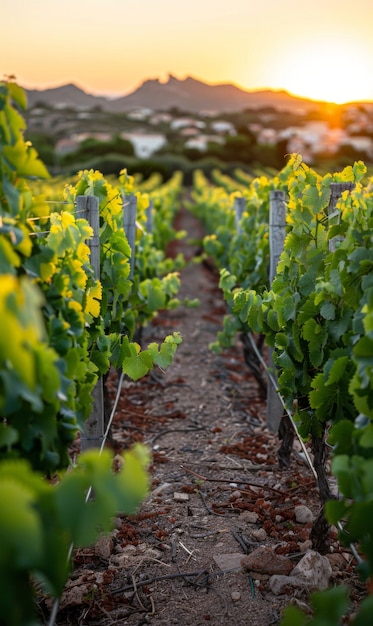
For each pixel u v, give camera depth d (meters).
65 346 2.47
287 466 4.70
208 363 7.57
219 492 4.34
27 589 1.64
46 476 2.59
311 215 3.90
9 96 2.20
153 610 3.07
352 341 3.01
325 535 3.50
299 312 3.67
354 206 3.21
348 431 2.56
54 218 2.95
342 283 3.12
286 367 3.83
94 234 4.01
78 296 3.03
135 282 5.62
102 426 4.06
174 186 26.09
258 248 5.91
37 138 53.81
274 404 5.36
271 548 3.60
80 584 3.24
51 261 2.57
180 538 3.75
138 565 3.44
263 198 6.28
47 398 2.01
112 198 4.57
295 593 3.12
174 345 4.06
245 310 4.38
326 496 3.59
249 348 6.16
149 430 5.53
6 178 2.24
